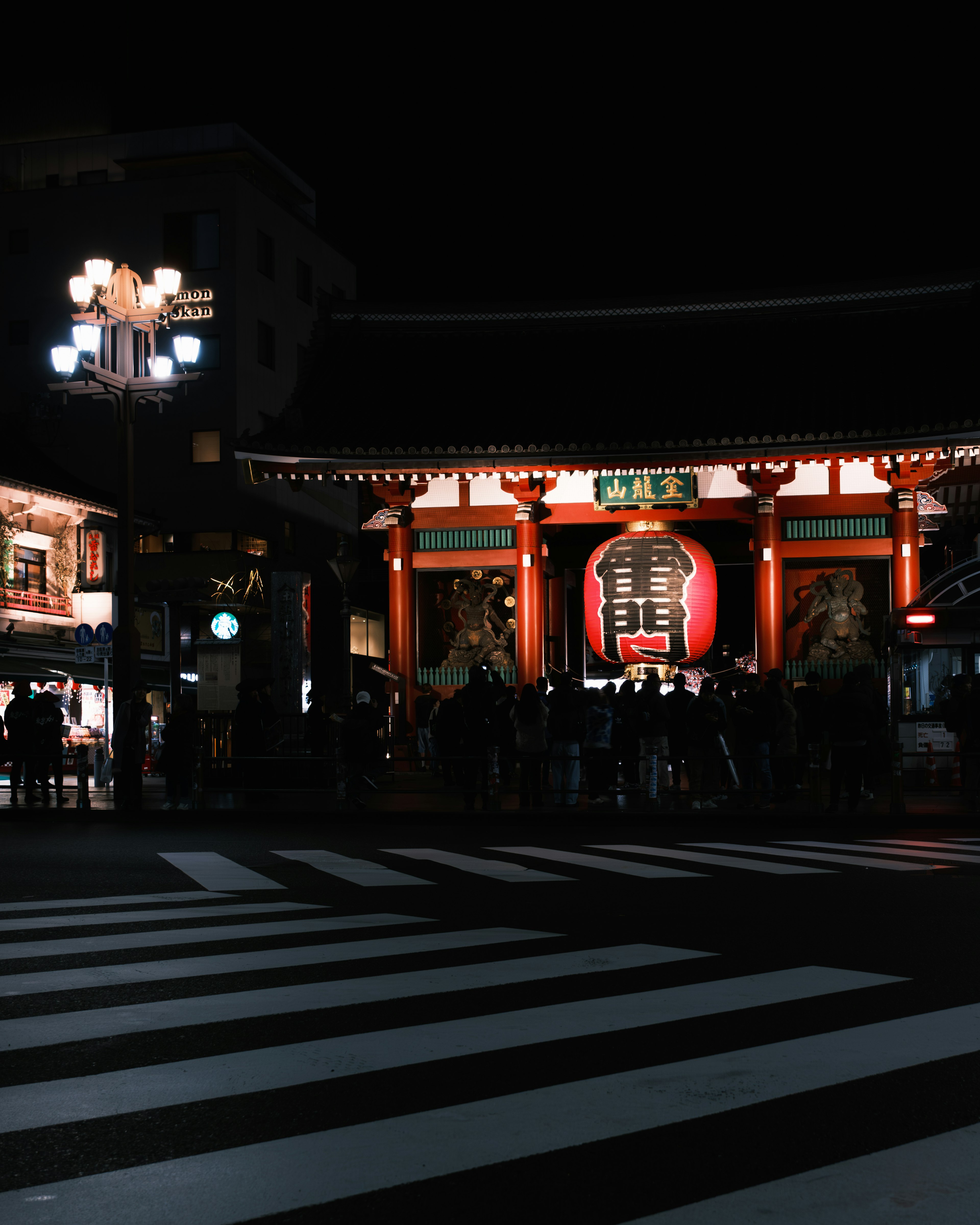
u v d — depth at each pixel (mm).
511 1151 3979
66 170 49406
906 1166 3842
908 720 22172
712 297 31531
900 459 26500
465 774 18219
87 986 6484
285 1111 4391
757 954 7316
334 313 32438
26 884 10820
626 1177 3752
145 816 18609
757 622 27438
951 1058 5020
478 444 26953
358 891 10188
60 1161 3916
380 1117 4312
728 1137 4090
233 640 24609
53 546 37750
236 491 44969
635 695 18922
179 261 46000
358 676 51844
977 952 7371
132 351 21203
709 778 18297
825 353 29578
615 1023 5617
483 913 8984
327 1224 3436
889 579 27266
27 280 47250
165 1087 4684
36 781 20891
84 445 46250
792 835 15422
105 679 25359
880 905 9203
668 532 26328
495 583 29266
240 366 45562
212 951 7496
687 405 28188
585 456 26609
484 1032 5480
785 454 25984
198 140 48094
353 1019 5750
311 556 51125
